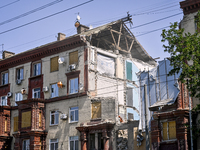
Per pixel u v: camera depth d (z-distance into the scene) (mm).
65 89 44031
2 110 48469
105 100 40281
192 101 32812
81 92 42250
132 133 36750
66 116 42781
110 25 46344
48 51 46688
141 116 38750
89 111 41125
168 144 32656
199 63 26922
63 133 42750
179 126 31656
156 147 33094
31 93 47812
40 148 43688
